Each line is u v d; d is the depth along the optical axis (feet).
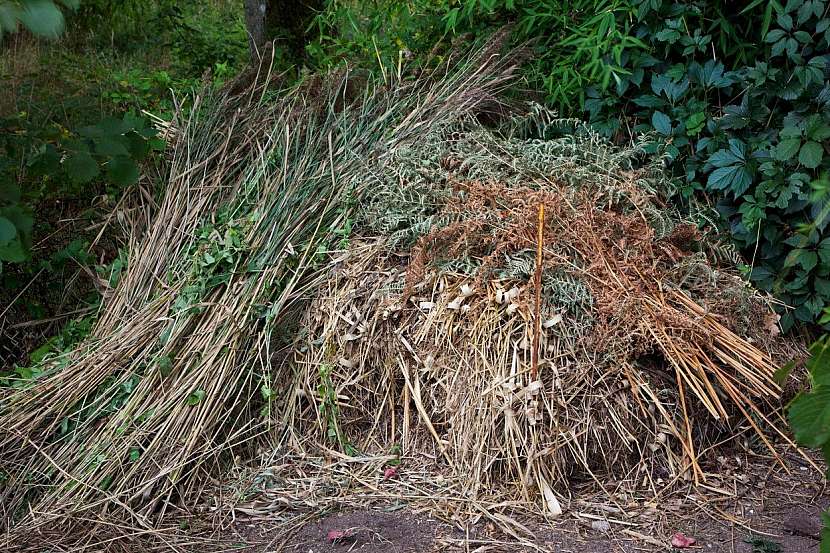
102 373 11.22
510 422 9.98
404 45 16.31
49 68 18.65
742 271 12.50
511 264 10.98
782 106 12.82
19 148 13.33
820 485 10.21
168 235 12.80
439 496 10.02
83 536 9.55
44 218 14.14
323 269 12.17
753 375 10.65
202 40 22.70
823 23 12.16
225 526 9.81
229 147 14.11
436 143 12.93
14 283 13.50
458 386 10.55
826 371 4.46
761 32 13.17
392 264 12.02
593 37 13.50
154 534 9.58
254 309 11.59
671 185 12.81
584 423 10.08
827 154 12.19
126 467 10.28
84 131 12.04
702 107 13.08
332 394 11.30
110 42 23.25
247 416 11.32
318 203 12.73
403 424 11.11
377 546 9.16
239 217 12.86
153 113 16.78
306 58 21.25
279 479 10.64
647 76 13.80
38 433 10.82
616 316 10.46
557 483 9.96
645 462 10.21
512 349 10.46
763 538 9.18
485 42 14.88
